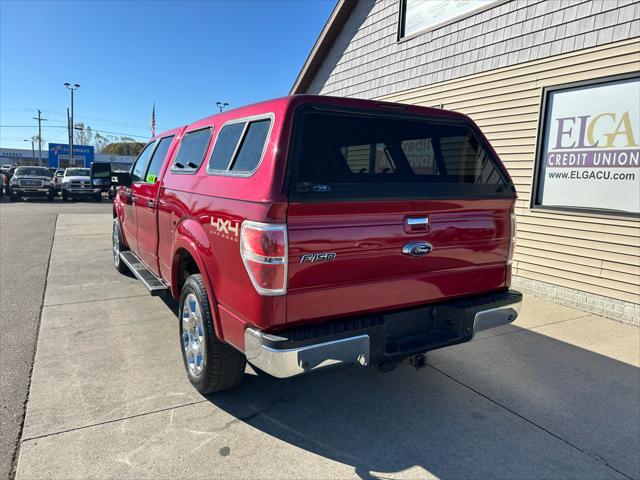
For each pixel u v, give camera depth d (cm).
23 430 285
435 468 263
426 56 790
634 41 502
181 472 253
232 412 316
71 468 252
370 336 267
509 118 648
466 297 321
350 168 286
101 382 350
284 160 250
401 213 276
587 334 479
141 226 511
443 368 395
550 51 589
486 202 313
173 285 382
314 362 248
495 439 292
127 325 473
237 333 272
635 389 360
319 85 1124
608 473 261
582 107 558
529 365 402
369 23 934
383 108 299
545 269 606
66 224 1312
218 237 287
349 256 260
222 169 312
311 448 279
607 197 536
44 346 415
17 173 2389
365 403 334
